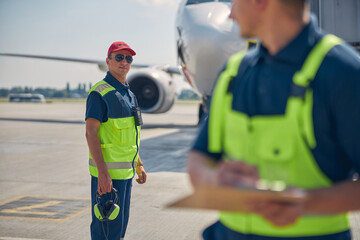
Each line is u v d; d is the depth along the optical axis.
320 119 1.01
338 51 1.02
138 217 4.53
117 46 3.03
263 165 1.06
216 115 1.18
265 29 1.08
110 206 2.84
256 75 1.11
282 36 1.06
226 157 1.17
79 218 4.49
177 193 5.60
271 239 1.09
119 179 2.96
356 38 7.58
